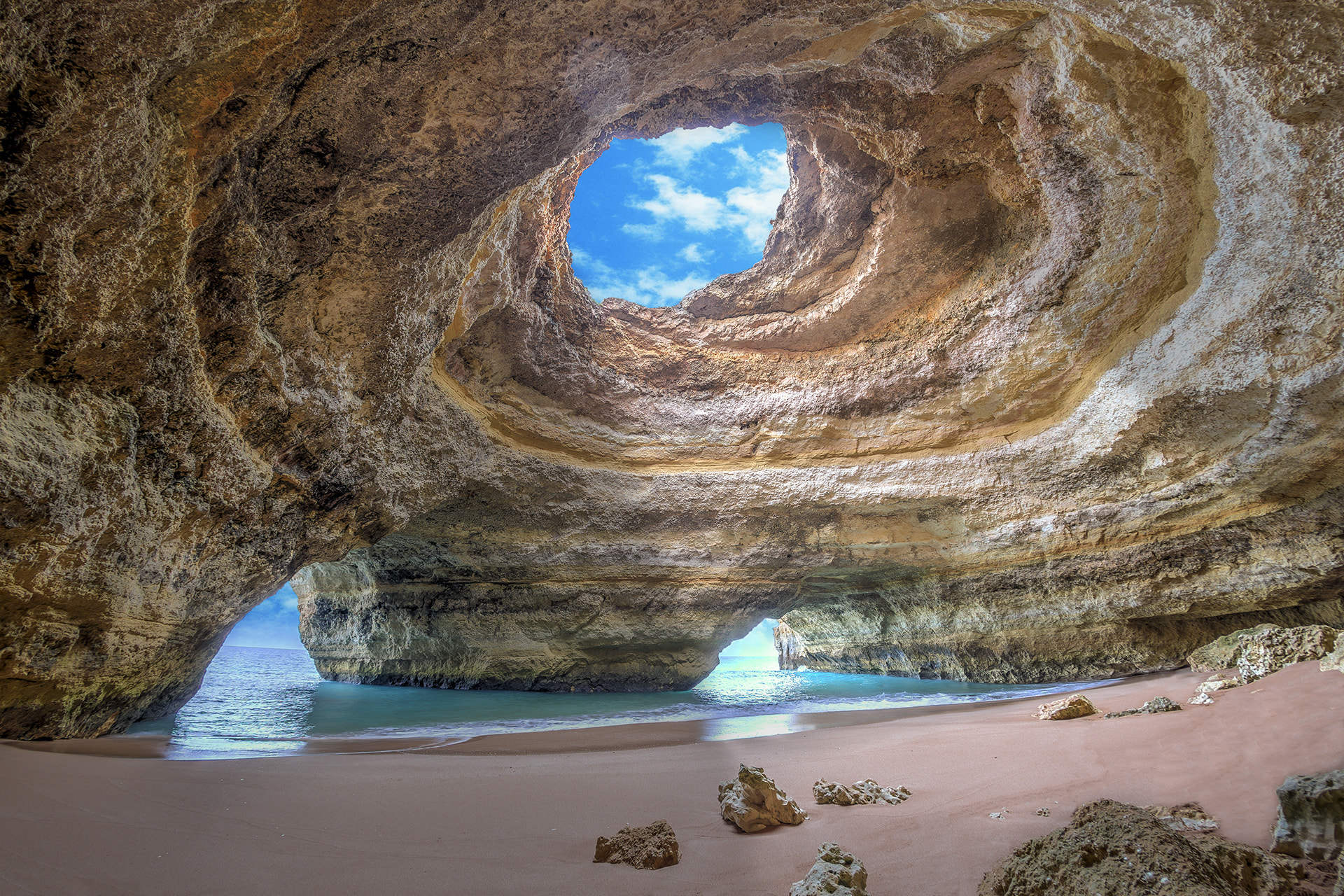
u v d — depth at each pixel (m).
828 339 11.30
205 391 5.53
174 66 3.98
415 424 8.43
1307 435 7.12
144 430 5.20
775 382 11.61
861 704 9.17
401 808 3.29
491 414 10.24
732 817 2.93
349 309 6.52
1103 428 8.80
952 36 6.54
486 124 5.70
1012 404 9.87
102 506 4.98
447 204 6.29
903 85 7.25
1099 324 8.56
